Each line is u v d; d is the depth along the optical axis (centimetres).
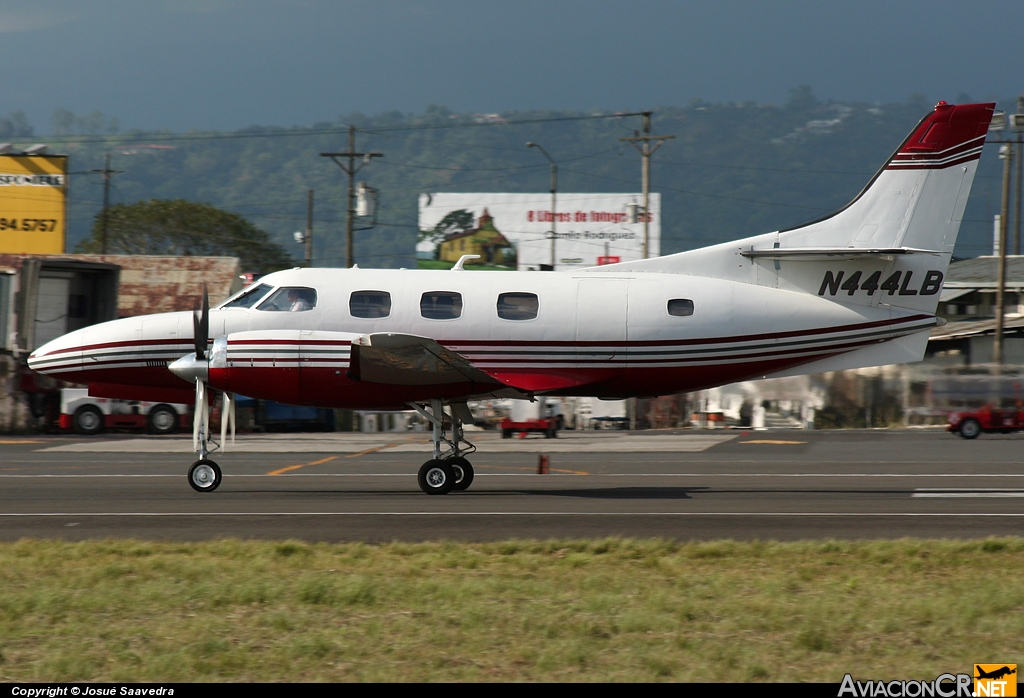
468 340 5822
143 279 14112
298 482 6144
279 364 5419
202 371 5516
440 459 5544
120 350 5894
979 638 2747
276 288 5878
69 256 14238
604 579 3372
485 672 2470
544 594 3184
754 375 6112
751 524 4491
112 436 11069
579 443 9469
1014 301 16550
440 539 4125
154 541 4044
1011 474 6525
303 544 3912
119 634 2756
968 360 14650
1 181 17838
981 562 3656
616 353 5888
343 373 5431
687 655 2600
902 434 10769
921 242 6075
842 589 3278
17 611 2961
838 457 7844
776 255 6041
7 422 11306
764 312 5988
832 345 6066
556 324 5844
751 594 3206
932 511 4872
